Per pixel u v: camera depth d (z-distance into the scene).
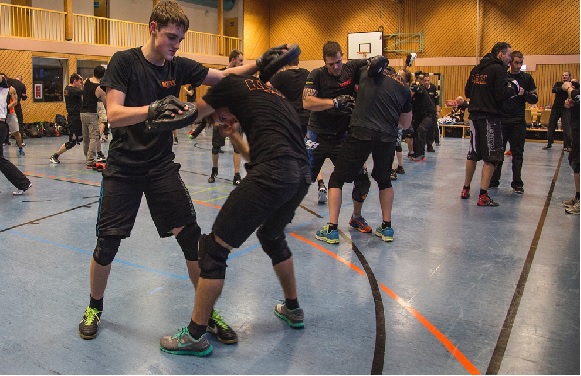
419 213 5.66
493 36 18.09
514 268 3.86
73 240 4.50
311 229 4.97
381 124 4.27
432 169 9.04
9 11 15.81
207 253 2.48
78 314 2.99
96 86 8.36
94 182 7.41
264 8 22.70
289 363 2.48
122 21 18.08
